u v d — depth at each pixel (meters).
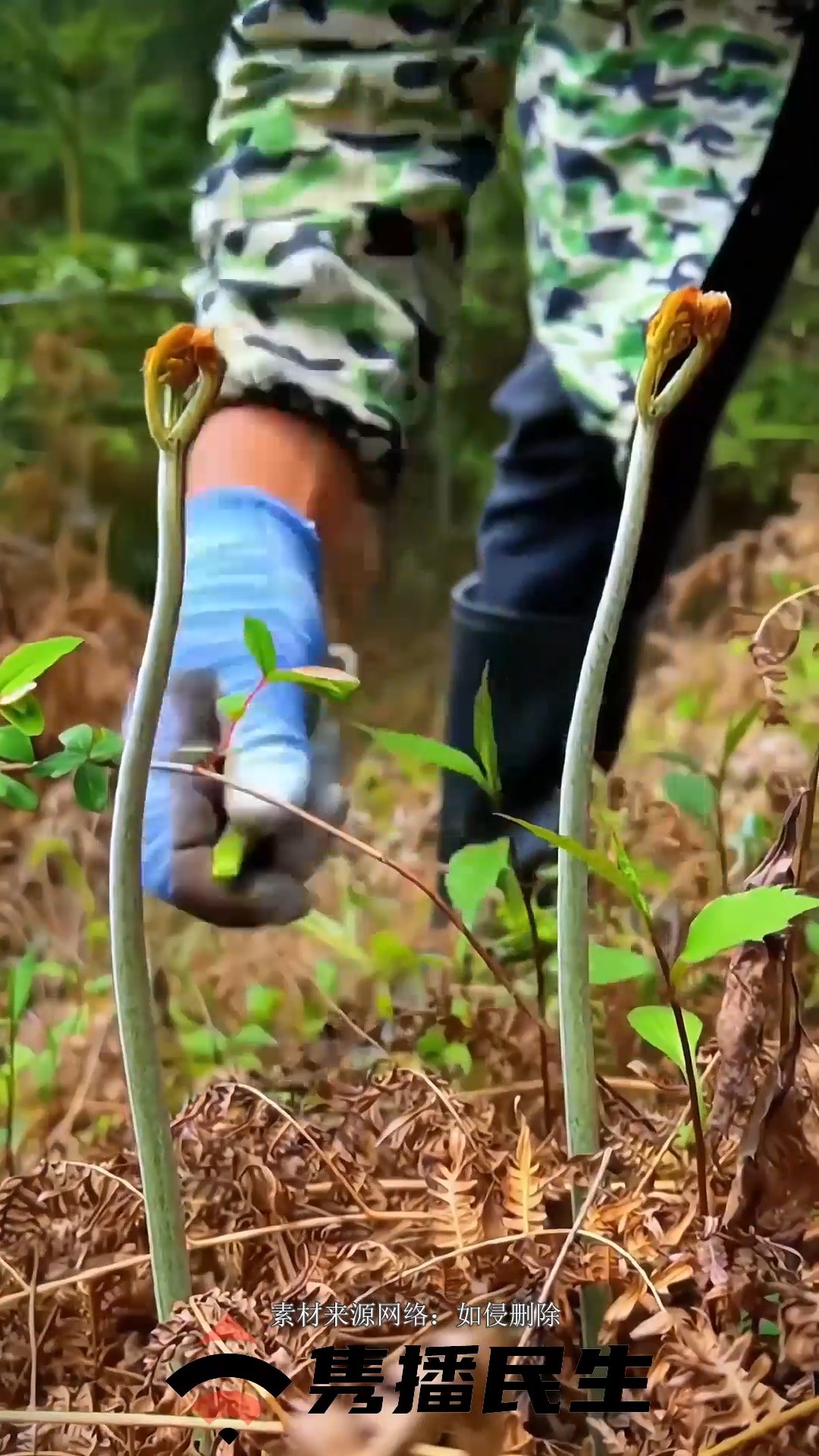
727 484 2.60
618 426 0.86
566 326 0.88
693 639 1.61
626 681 1.03
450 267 0.83
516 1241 0.47
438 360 0.85
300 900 0.61
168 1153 0.41
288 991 0.97
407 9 0.78
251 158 0.78
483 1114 0.64
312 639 0.62
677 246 0.85
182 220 2.66
